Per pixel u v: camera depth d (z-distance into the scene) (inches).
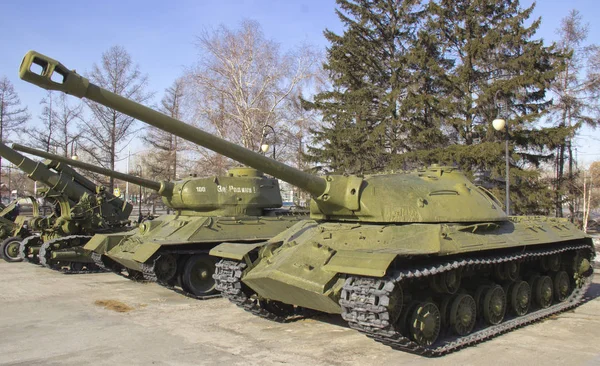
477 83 1125.1
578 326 402.9
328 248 336.8
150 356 315.9
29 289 562.3
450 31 1173.1
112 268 649.6
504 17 1121.4
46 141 1407.5
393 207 365.4
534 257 437.1
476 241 356.8
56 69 233.1
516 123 993.5
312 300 327.9
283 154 1528.1
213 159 1441.9
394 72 1155.3
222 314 438.9
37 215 845.2
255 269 367.9
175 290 518.0
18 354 319.3
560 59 1040.2
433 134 1079.0
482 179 1083.3
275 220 623.2
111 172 566.9
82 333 371.6
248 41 1357.0
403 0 1211.9
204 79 1328.7
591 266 515.5
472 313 370.3
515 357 315.9
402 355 319.0
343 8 1215.6
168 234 561.3
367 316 290.8
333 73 1256.2
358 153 1181.7
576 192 1277.1
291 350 329.7
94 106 1373.0
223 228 571.2
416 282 335.6
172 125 282.2
